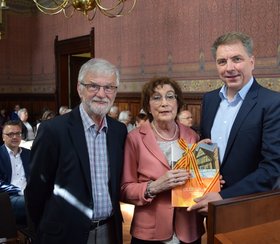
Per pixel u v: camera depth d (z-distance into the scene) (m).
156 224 2.18
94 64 2.18
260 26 6.61
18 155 4.24
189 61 8.04
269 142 2.01
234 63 2.10
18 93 13.99
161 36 8.68
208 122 2.37
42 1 13.09
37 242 2.25
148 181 2.21
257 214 1.53
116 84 2.21
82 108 2.30
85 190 2.18
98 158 2.26
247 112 2.12
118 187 2.29
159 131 2.32
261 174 1.97
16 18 13.69
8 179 4.12
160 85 2.25
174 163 2.14
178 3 8.20
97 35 10.73
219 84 7.36
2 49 13.54
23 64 14.00
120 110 10.04
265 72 6.58
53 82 12.96
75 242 2.14
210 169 2.13
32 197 2.31
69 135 2.21
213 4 7.45
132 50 9.55
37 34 13.66
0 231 3.00
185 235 2.18
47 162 2.22
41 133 2.23
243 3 6.88
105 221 2.28
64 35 12.20
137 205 2.20
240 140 2.12
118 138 2.35
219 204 1.46
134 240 2.28
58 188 2.20
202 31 7.71
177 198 2.09
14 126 4.14
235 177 2.13
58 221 2.17
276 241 1.51
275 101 2.05
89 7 6.18
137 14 9.30
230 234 1.46
